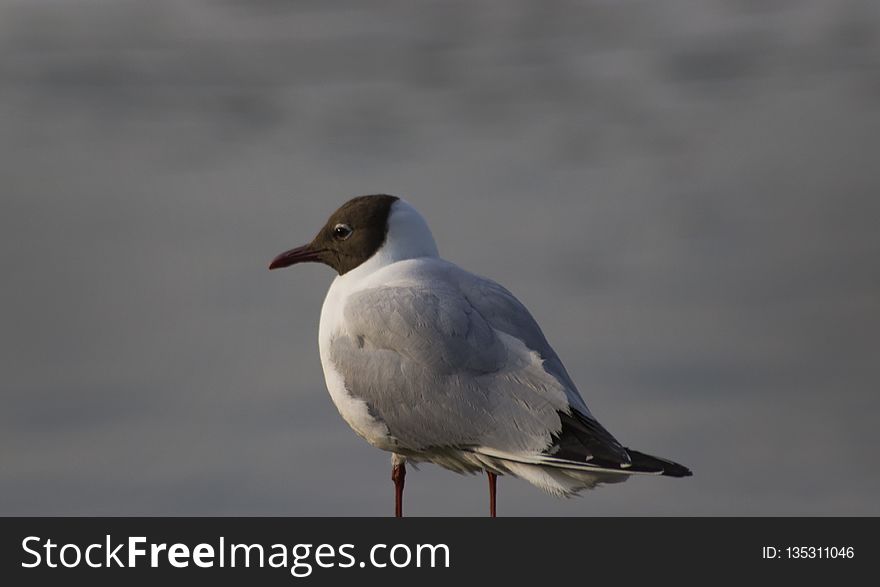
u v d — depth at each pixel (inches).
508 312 342.6
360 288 354.0
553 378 328.8
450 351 333.7
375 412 343.6
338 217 369.7
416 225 366.0
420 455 351.9
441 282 346.6
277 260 374.3
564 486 327.9
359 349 345.4
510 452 329.1
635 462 313.7
